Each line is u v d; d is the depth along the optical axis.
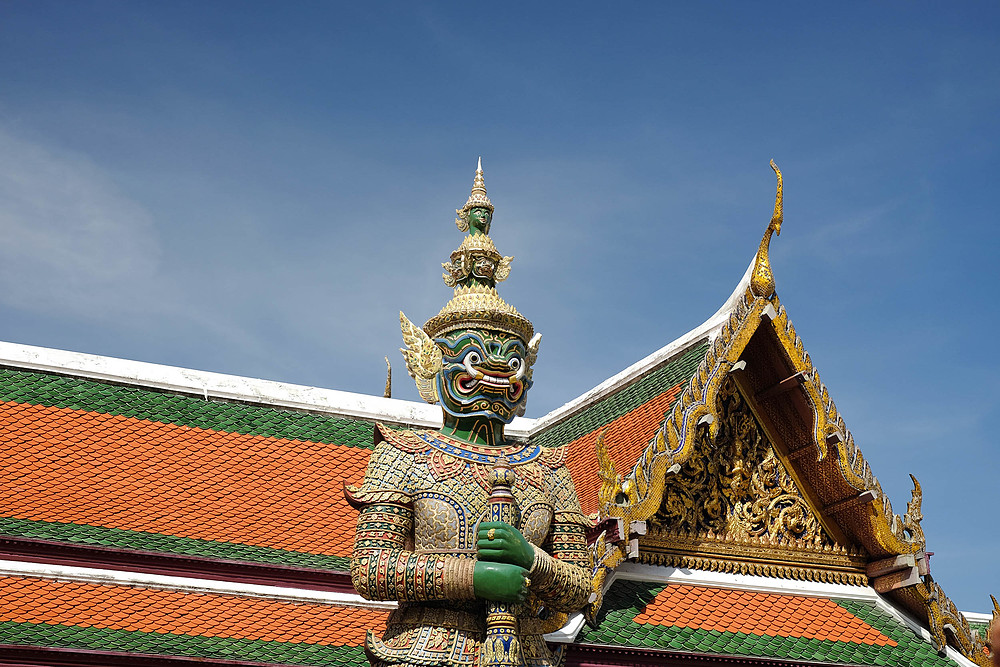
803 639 14.47
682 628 13.97
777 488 15.61
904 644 14.98
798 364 15.12
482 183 12.66
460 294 11.88
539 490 11.21
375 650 10.40
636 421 16.67
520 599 10.18
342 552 14.98
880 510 15.20
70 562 13.65
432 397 11.73
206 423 16.78
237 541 14.69
